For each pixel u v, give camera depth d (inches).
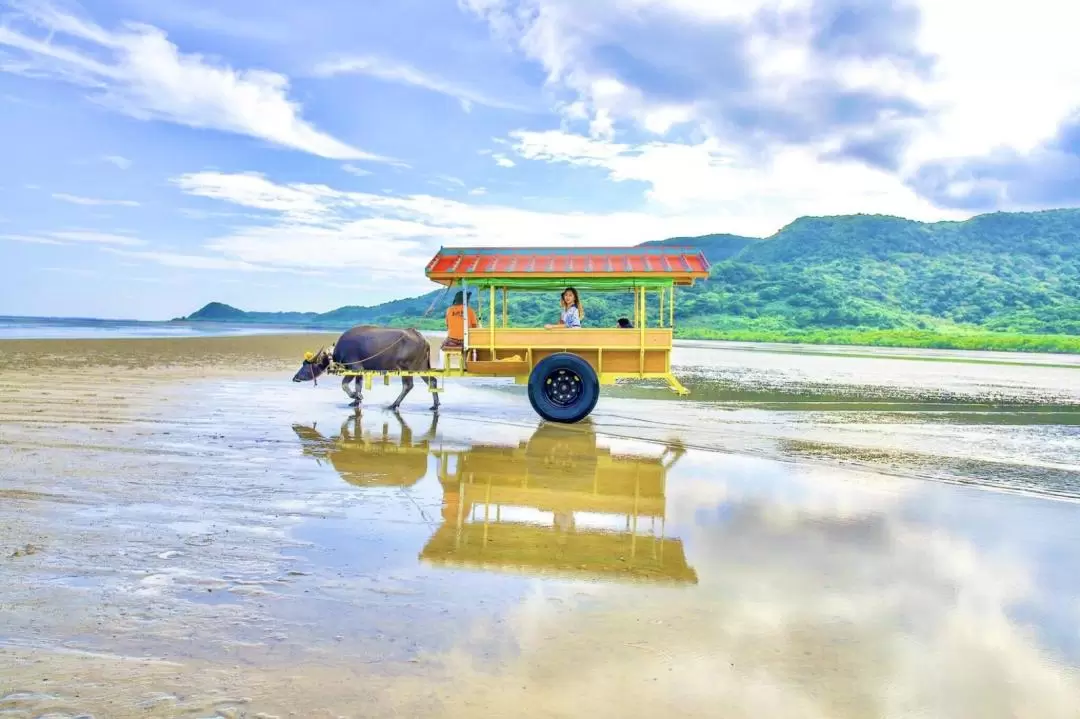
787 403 601.0
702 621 170.4
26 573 189.6
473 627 164.1
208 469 313.4
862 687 141.7
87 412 461.1
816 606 181.3
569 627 165.2
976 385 775.7
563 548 223.5
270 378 729.0
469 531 239.1
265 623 163.5
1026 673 149.3
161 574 191.9
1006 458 378.3
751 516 263.1
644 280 485.1
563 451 384.5
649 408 564.4
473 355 506.3
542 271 475.2
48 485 277.4
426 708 129.3
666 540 233.8
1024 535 244.1
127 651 148.7
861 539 237.6
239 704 129.1
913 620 174.4
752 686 140.9
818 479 325.4
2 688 132.7
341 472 318.3
